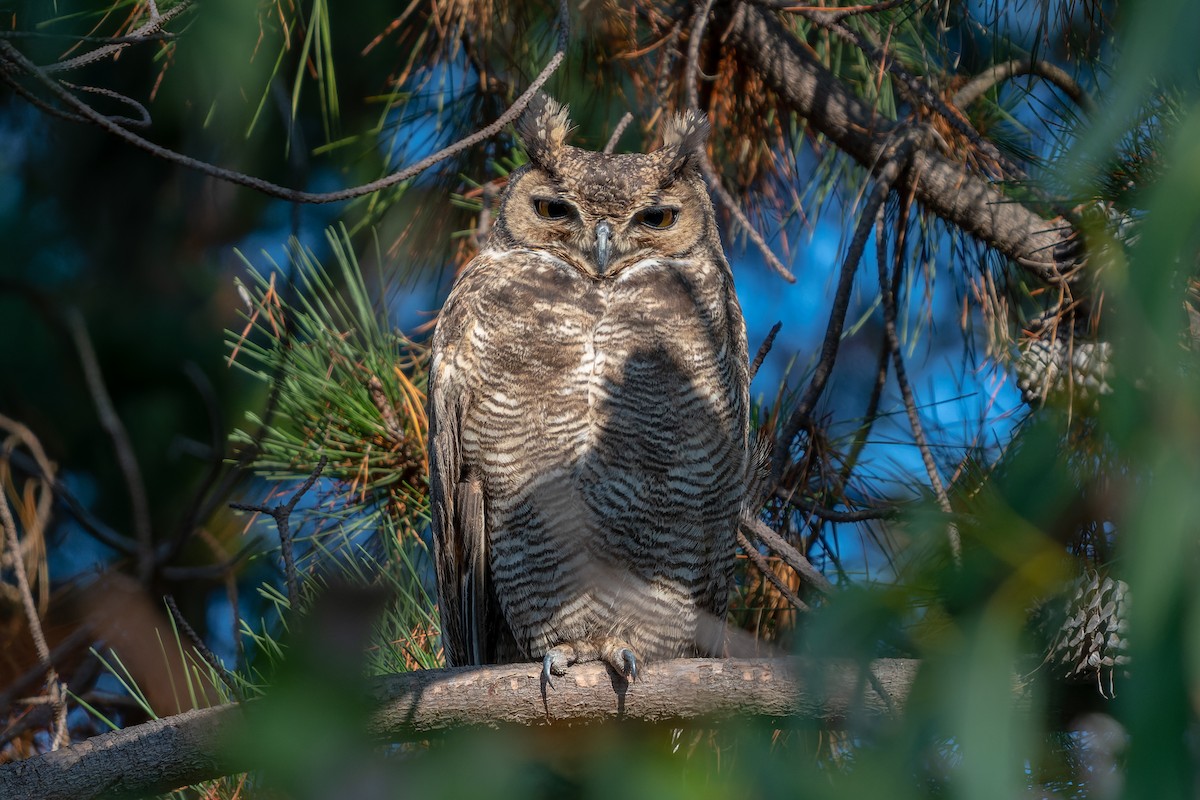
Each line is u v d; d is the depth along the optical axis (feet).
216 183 44.98
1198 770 8.07
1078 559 9.55
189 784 18.28
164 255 46.16
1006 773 8.67
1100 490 9.42
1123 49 9.20
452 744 12.20
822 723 14.75
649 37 27.84
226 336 45.01
